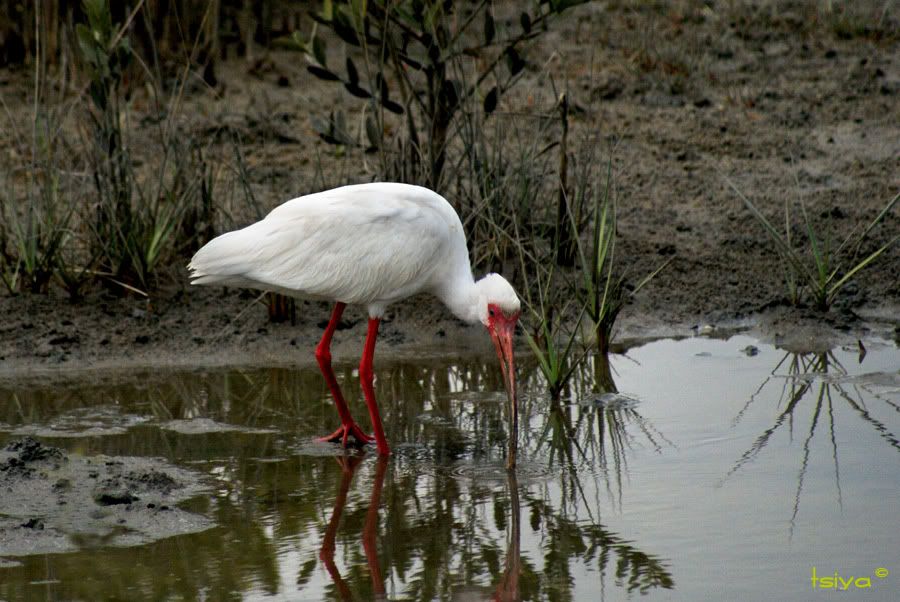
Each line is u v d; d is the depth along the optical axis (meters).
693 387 11.09
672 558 7.70
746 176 15.92
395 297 9.80
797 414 10.34
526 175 13.36
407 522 8.34
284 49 20.30
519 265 13.28
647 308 13.16
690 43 20.38
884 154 16.34
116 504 8.51
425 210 9.77
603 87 18.47
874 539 7.91
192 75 18.53
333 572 7.57
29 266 12.70
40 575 7.44
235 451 9.65
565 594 7.24
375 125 14.18
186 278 13.23
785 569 7.50
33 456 9.21
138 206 13.36
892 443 9.64
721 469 9.18
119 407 10.66
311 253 9.60
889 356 11.83
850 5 22.03
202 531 8.14
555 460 9.45
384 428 10.21
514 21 20.61
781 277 13.61
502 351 9.64
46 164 13.22
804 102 18.14
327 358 9.84
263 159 16.00
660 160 16.36
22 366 11.71
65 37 16.66
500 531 8.17
